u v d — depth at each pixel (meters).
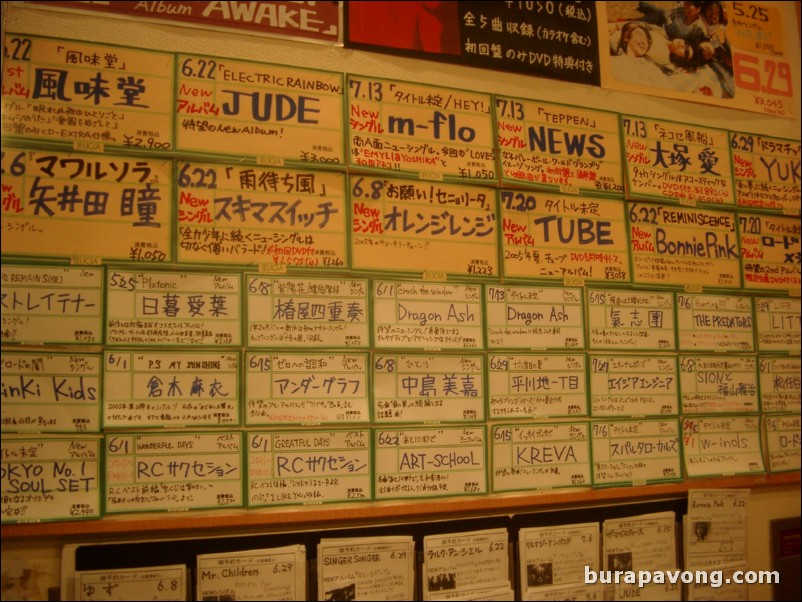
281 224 1.10
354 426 1.09
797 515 1.40
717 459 1.32
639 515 1.26
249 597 1.04
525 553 1.18
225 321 1.06
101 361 1.00
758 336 1.40
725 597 1.31
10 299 0.97
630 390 1.28
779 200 1.47
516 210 1.24
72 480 0.97
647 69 1.39
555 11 1.33
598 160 1.31
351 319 1.12
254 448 1.04
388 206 1.16
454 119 1.22
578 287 1.26
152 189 1.05
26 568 0.96
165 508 1.00
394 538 1.11
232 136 1.09
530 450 1.19
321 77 1.15
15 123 1.00
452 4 1.25
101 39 1.05
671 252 1.35
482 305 1.19
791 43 1.50
